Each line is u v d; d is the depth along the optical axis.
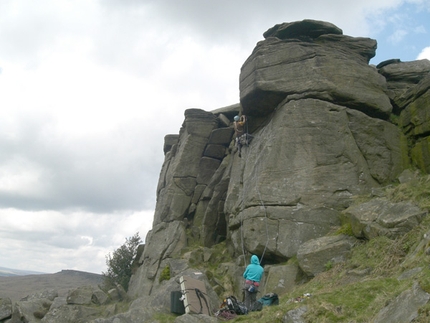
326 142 18.75
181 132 30.80
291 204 17.91
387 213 14.76
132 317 14.48
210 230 24.67
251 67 20.98
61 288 63.47
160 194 30.09
